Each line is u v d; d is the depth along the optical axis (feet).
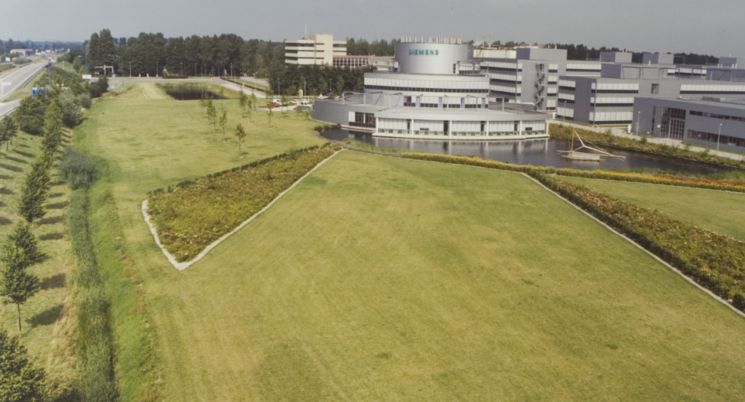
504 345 179.83
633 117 597.11
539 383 161.89
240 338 183.21
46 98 594.65
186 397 156.46
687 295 215.31
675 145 517.14
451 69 631.15
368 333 185.98
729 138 498.69
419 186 355.36
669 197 346.13
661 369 169.37
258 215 296.51
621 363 171.73
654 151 499.92
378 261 241.14
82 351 184.96
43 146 409.08
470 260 243.19
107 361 175.22
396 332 186.60
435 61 627.05
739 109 485.56
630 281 225.76
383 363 170.30
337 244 258.78
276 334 185.57
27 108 504.84
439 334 185.68
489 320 194.49
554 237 271.49
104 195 326.03
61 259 256.32
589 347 179.63
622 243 265.54
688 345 181.98
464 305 204.54
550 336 185.37
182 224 277.44
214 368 168.45
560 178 381.40
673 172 407.23
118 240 260.83
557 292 215.31
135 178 361.71
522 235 273.33
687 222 295.89
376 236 268.82
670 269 237.66
